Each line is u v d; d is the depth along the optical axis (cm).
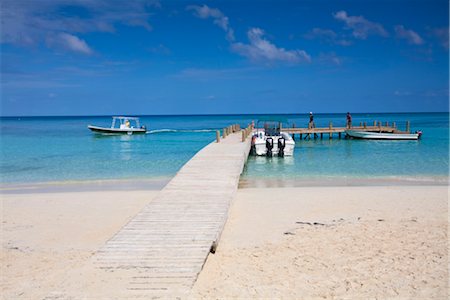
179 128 6756
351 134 3634
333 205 1172
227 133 2992
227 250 810
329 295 611
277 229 951
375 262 723
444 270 685
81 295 607
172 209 989
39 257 795
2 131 5906
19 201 1283
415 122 7644
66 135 4800
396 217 1023
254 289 631
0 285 658
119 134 4503
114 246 770
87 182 1639
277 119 3288
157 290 615
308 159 2297
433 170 1858
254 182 1593
